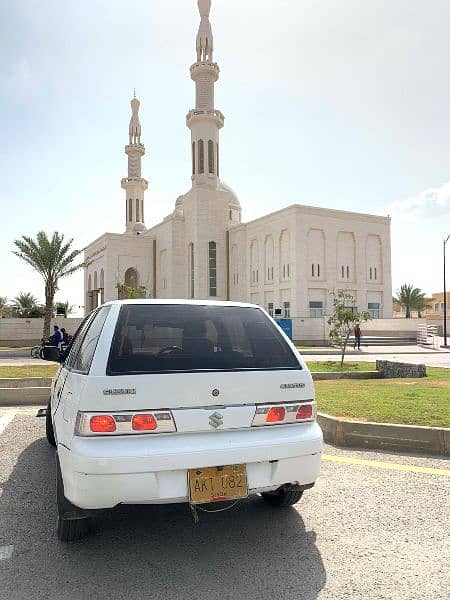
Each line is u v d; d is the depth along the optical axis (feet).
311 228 157.58
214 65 196.03
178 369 10.80
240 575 10.18
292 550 11.31
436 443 19.49
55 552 11.27
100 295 224.12
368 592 9.50
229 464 10.48
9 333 124.36
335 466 17.88
